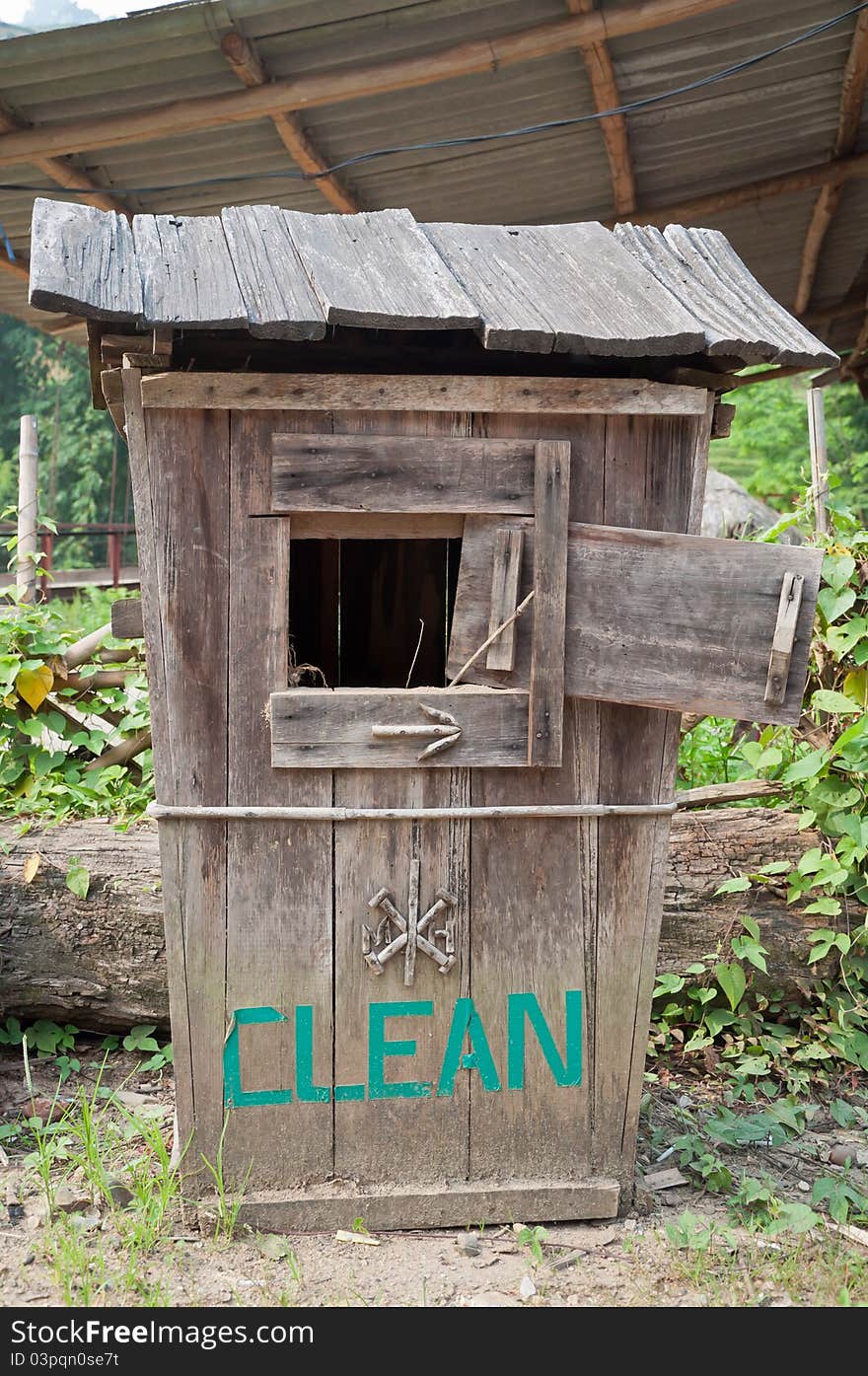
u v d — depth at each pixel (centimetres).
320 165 609
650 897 297
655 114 614
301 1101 290
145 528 271
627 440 280
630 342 256
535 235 327
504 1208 296
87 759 459
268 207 324
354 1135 292
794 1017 404
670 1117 356
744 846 406
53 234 277
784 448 1554
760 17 531
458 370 329
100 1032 393
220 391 265
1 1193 304
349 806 282
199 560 273
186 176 636
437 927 289
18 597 450
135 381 265
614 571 278
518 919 292
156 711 276
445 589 431
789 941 396
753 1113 364
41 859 381
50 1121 334
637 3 485
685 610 278
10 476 2022
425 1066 292
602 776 291
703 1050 391
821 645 418
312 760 277
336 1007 288
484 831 289
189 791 279
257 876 283
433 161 639
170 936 282
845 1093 381
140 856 384
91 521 2062
